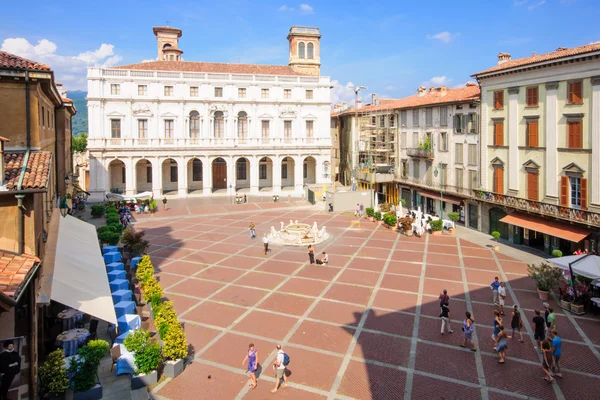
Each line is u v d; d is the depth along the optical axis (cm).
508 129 4409
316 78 8331
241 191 8394
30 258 1579
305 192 7938
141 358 1845
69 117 5116
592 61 3438
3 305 1210
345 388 1831
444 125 5584
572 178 3700
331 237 4784
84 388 1678
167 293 3005
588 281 2744
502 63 4800
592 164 3469
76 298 1838
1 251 1562
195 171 8569
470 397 1756
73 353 1964
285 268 3588
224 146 7856
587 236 3469
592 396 1747
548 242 3950
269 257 3953
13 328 1508
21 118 1927
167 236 4869
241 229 5269
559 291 2925
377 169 7044
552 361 1852
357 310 2662
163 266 3662
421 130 6166
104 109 7250
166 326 2061
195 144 7738
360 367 1997
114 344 2053
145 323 2464
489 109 4681
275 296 2925
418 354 2111
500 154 4544
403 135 6719
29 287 1552
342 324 2462
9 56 2019
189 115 7719
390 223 5194
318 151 8412
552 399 1733
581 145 3581
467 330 2150
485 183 4788
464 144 5172
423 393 1786
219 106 7819
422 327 2412
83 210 6272
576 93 3612
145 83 7438
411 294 2927
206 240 4669
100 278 2181
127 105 7350
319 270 3525
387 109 6988
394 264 3672
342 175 9612
